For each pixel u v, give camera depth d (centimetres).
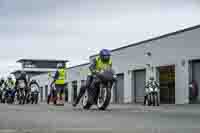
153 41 2947
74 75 4881
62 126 709
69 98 5034
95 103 1388
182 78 2612
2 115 1005
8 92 2330
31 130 629
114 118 931
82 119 888
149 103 2278
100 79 1313
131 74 3272
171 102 2734
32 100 2220
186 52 2575
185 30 2591
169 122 821
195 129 667
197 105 2255
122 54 3428
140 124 764
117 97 3591
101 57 1362
